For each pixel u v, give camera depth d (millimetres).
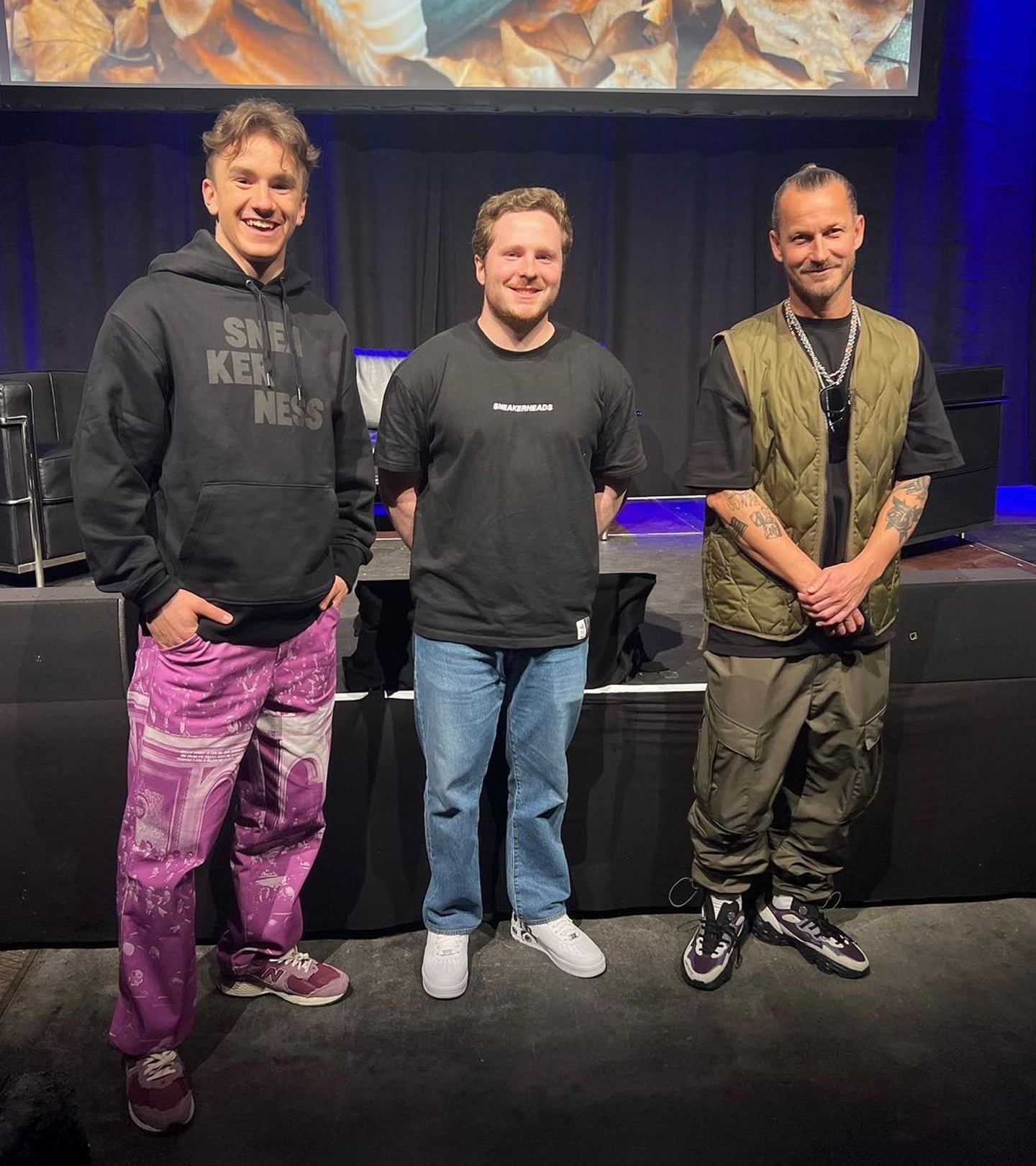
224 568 1572
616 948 2109
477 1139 1622
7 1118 1165
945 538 4742
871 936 2145
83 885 2037
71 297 5215
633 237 5398
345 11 4840
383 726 2033
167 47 4816
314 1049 1817
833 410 1807
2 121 5031
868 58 5078
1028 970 2037
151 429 1537
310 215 5242
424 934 2156
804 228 1748
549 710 1886
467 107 4969
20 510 3758
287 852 1886
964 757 2164
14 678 1925
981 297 5645
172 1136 1630
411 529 1898
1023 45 5418
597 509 1941
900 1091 1720
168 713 1597
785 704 1896
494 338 1783
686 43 4992
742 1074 1759
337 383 1713
